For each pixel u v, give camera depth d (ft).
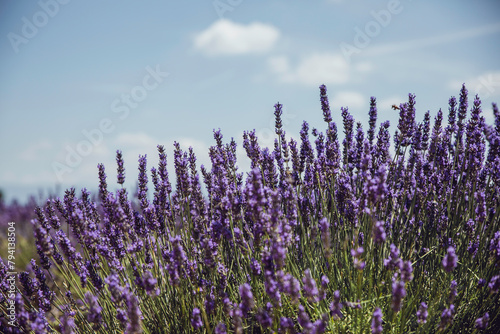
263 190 10.78
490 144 12.96
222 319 10.93
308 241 12.42
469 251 11.69
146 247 12.32
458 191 12.98
